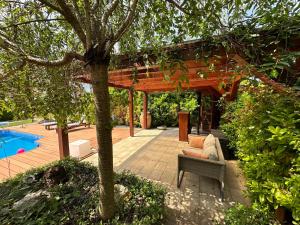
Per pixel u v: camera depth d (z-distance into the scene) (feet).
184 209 7.38
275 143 4.78
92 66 4.74
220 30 5.49
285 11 4.81
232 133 12.80
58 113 7.41
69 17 4.44
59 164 9.59
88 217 5.86
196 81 15.14
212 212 7.17
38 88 7.04
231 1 4.80
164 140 19.54
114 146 17.21
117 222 5.42
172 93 28.91
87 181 8.27
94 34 4.75
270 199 4.86
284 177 4.24
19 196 7.05
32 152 15.16
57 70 7.18
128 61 7.47
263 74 5.03
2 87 6.17
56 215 5.90
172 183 9.69
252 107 6.57
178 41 5.61
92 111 8.18
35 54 6.26
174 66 5.48
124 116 29.91
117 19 5.98
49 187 7.72
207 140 11.81
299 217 3.76
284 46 5.33
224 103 15.25
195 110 27.91
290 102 4.79
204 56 6.06
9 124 29.19
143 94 25.99
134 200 6.68
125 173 8.90
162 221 6.51
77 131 24.84
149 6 5.37
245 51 5.39
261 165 5.10
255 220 4.91
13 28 5.53
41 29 6.20
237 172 11.09
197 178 10.27
